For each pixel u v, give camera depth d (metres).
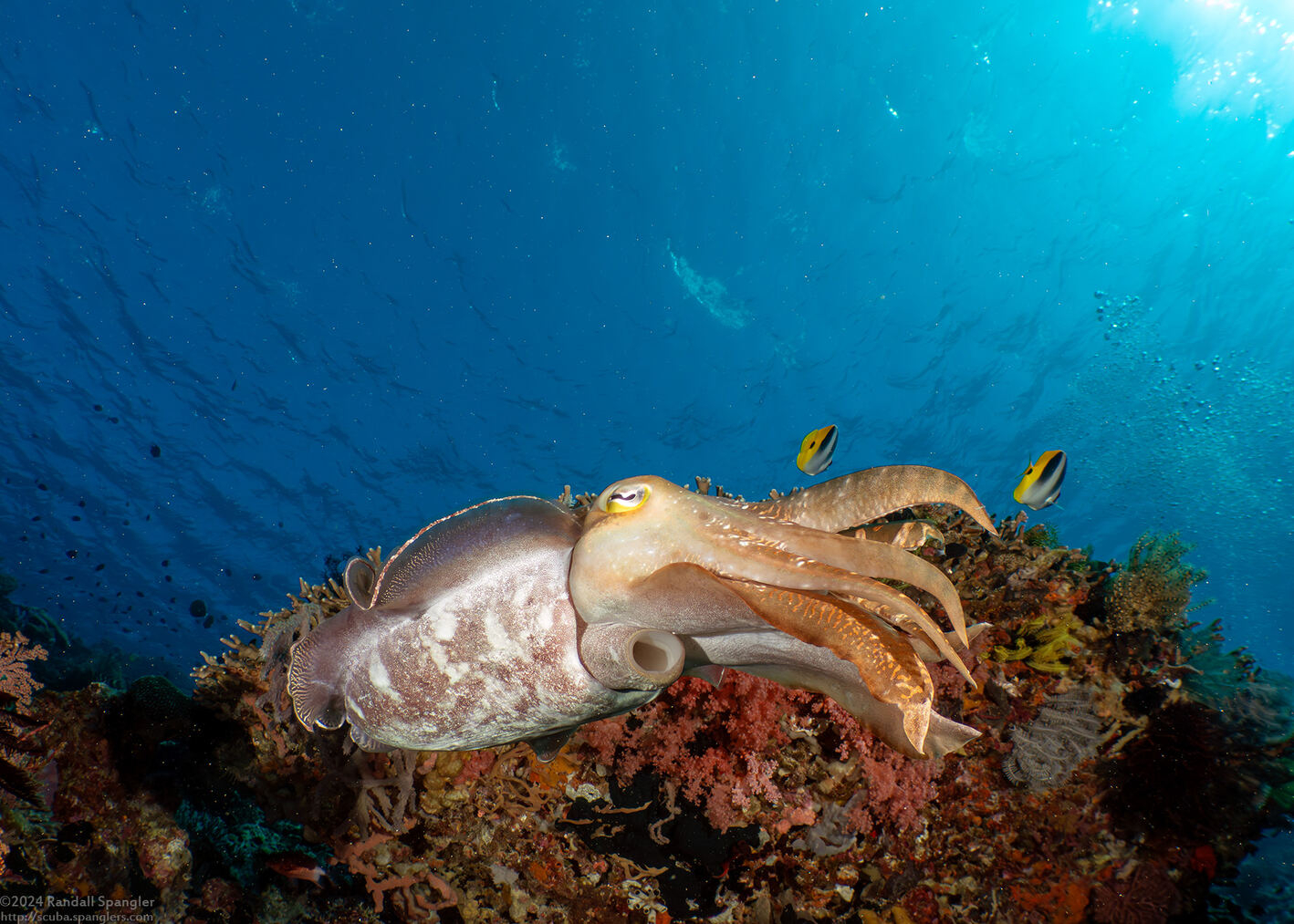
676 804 0.85
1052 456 1.29
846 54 6.12
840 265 7.22
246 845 0.86
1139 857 0.92
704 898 0.86
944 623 0.92
